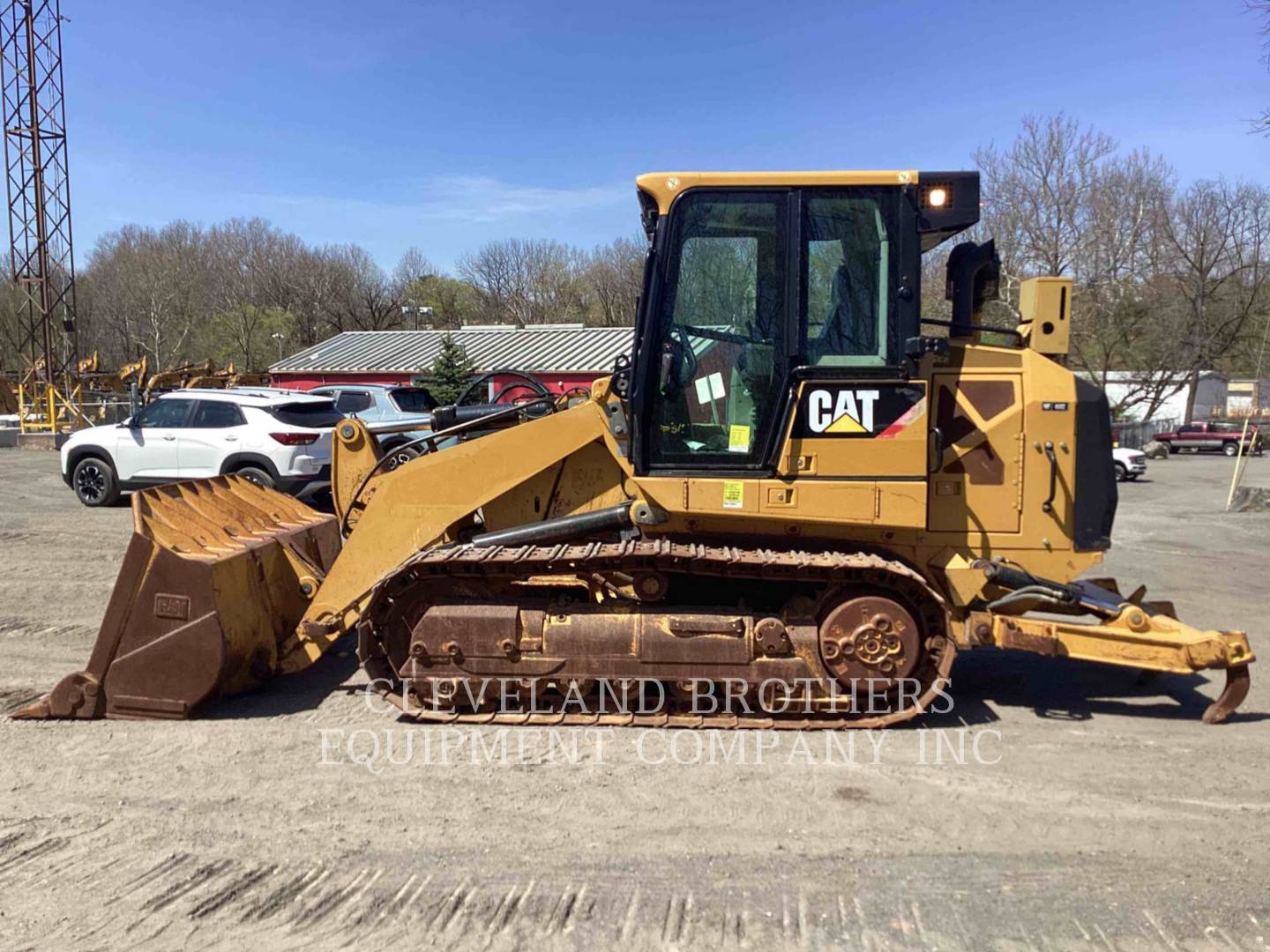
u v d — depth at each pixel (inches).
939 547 179.2
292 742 168.2
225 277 2400.3
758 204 171.0
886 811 142.6
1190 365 1448.1
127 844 131.8
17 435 954.7
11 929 111.3
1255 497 581.6
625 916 114.5
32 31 1069.8
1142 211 1347.2
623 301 2201.0
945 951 107.6
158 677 177.2
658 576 175.9
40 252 1083.3
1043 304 181.0
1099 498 178.4
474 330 1380.4
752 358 172.4
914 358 167.9
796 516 171.9
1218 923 113.3
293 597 204.8
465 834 134.8
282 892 119.8
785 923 113.1
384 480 185.8
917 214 168.1
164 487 193.9
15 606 272.4
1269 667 222.7
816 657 171.2
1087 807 144.6
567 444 180.7
